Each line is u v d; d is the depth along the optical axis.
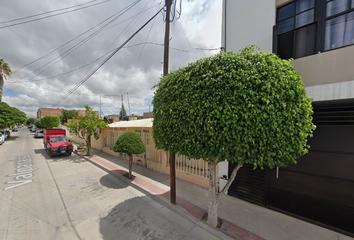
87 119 10.27
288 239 3.00
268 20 4.04
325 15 3.36
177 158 6.41
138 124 8.43
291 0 3.75
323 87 3.12
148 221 3.60
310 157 3.52
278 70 2.42
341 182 3.18
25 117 26.42
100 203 4.39
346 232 3.09
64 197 4.74
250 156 2.34
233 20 4.68
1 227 3.34
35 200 4.54
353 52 2.92
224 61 2.65
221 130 2.44
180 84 2.97
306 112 2.39
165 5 4.57
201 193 4.96
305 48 3.62
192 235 3.15
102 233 3.19
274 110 2.21
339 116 3.22
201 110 2.54
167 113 3.14
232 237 3.06
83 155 10.62
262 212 3.90
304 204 3.57
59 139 11.25
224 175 4.89
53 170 7.55
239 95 2.33
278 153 2.25
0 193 4.98
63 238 3.05
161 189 5.26
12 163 8.80
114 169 7.49
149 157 8.05
